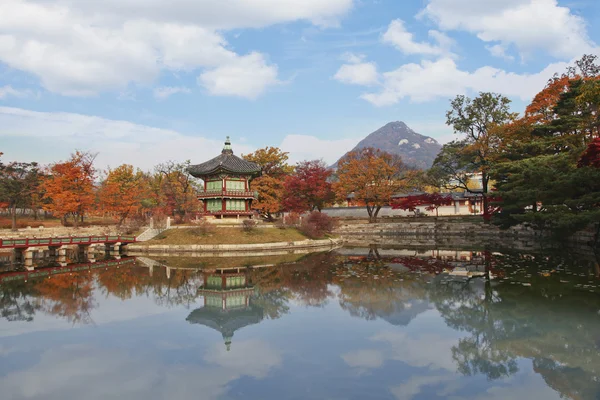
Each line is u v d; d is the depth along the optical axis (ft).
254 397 38.27
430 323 60.49
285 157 257.14
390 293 80.53
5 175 203.21
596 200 113.50
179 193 262.06
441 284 87.66
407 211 305.12
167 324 62.90
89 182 205.87
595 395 38.01
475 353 48.42
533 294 75.51
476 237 209.46
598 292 75.66
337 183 257.14
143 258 149.07
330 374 43.19
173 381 42.11
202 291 88.84
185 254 161.38
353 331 57.47
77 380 42.65
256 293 84.38
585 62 172.96
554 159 132.67
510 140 185.06
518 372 43.21
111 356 49.42
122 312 70.64
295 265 125.80
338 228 257.55
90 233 195.83
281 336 56.03
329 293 82.02
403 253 152.56
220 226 187.73
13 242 130.72
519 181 139.74
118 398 38.37
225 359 47.96
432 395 38.24
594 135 149.89
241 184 209.56
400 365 45.29
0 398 38.86
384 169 250.78
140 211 244.63
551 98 174.70
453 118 218.18
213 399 37.93
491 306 68.74
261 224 198.70
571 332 55.01
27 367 46.39
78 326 62.18
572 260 114.42
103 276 108.78
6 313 69.92
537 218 131.03
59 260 142.61
